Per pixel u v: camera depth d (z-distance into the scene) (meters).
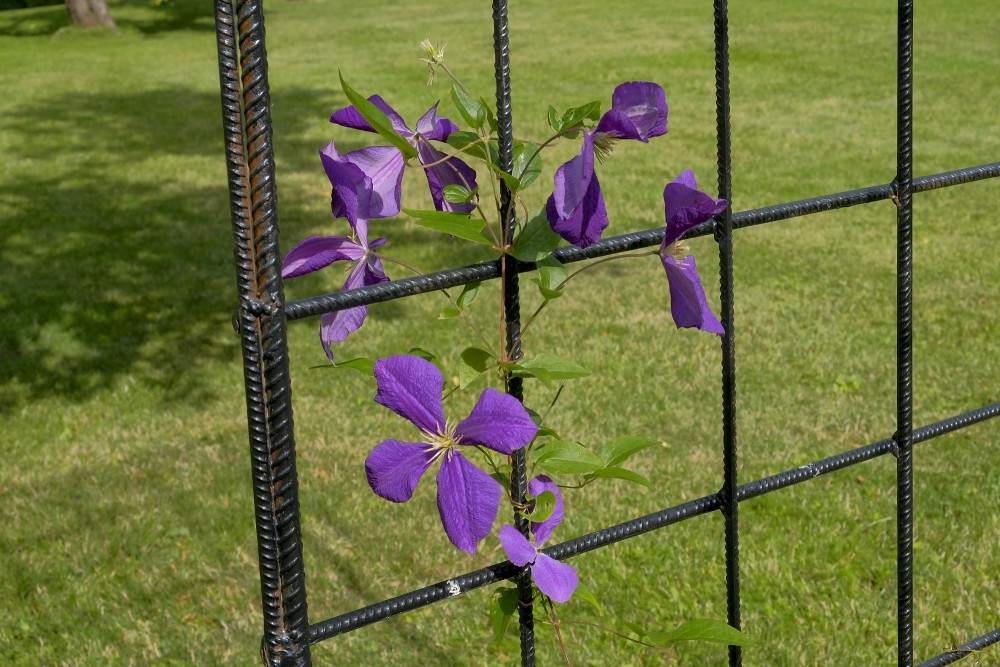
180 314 6.61
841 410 5.08
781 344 5.85
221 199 9.27
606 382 5.39
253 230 1.28
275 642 1.37
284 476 1.33
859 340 5.88
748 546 3.99
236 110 1.24
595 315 6.32
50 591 3.88
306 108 13.53
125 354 6.02
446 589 1.54
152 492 4.51
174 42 20.64
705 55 16.11
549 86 14.42
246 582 3.91
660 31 18.69
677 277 1.49
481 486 1.34
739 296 6.60
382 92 14.48
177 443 4.96
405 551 4.04
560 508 1.63
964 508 4.21
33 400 5.47
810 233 7.77
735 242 7.61
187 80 15.91
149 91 15.05
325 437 4.91
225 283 7.15
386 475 1.35
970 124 11.20
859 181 9.20
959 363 5.58
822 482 4.41
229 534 4.19
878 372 5.48
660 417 5.02
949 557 3.92
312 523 4.23
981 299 6.43
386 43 19.17
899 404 1.97
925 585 3.76
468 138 1.51
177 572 3.96
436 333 6.14
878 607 3.64
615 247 1.54
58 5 27.55
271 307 1.29
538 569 1.57
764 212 1.67
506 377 1.52
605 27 19.64
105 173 10.31
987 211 8.17
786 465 4.56
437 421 1.36
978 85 13.12
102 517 4.32
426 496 4.43
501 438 1.34
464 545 1.33
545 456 1.58
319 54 18.28
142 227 8.49
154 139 11.83
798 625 3.57
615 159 10.16
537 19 21.34
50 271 7.48
